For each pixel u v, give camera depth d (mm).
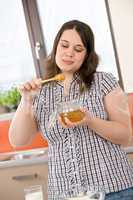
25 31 3617
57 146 1845
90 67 1934
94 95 1884
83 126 1812
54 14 3564
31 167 2775
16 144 2014
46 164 2756
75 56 1892
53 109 1903
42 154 2961
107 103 1884
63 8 3533
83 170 1769
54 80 1941
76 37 1887
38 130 2021
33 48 3631
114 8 3348
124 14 3338
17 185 2805
